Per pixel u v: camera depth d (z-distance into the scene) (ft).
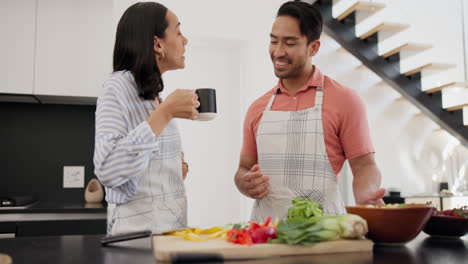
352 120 5.42
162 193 4.26
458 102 14.75
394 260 2.92
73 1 9.11
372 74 14.83
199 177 12.29
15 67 8.78
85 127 10.00
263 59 12.27
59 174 9.79
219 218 12.37
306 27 5.37
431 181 14.90
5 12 8.82
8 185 9.57
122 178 3.58
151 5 4.45
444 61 15.17
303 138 5.56
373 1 14.39
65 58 8.98
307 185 5.45
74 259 2.99
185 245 3.04
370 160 5.42
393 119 14.85
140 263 2.84
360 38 13.73
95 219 8.16
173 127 4.46
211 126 12.51
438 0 15.42
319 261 2.86
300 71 5.65
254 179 4.98
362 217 3.48
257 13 12.30
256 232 3.13
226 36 11.95
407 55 13.85
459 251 3.27
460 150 15.25
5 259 2.60
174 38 4.49
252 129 6.15
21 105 9.78
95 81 9.05
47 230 7.97
